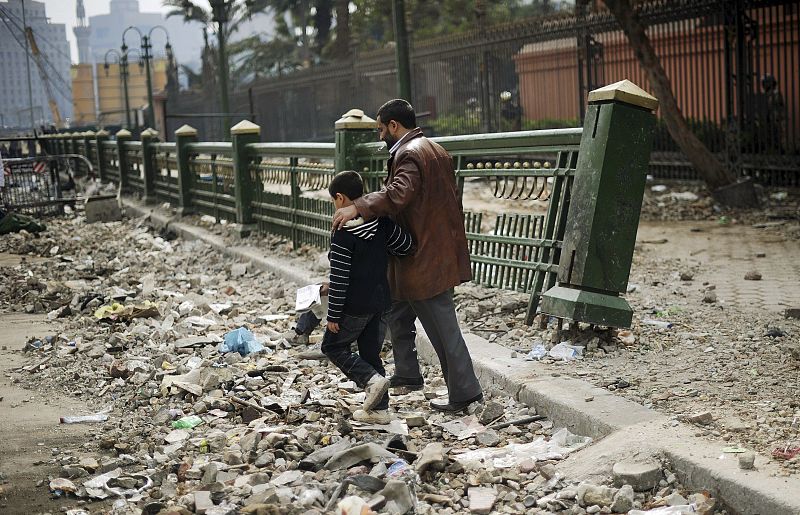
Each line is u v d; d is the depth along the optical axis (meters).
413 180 4.93
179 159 15.05
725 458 4.04
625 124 5.89
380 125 5.16
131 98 86.94
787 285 8.26
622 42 19.50
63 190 22.58
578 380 5.34
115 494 4.39
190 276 10.36
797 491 3.64
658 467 4.12
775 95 14.74
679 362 5.67
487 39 20.75
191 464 4.70
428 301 5.18
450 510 4.07
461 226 5.21
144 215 16.69
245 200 12.02
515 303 7.11
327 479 4.38
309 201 10.23
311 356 6.66
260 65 54.03
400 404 5.61
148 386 6.10
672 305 7.47
